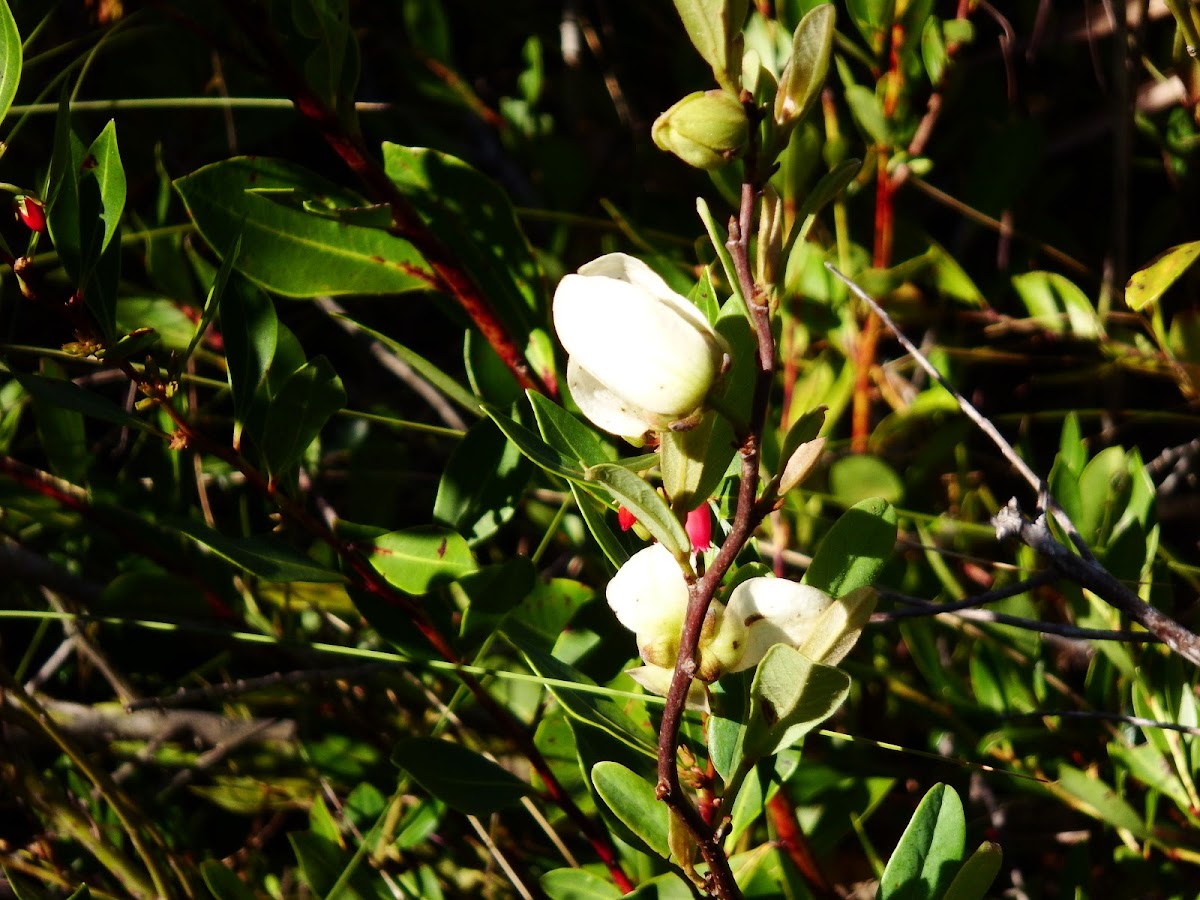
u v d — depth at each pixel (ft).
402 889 3.59
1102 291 4.24
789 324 3.87
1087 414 4.21
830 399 3.84
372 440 4.42
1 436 3.85
